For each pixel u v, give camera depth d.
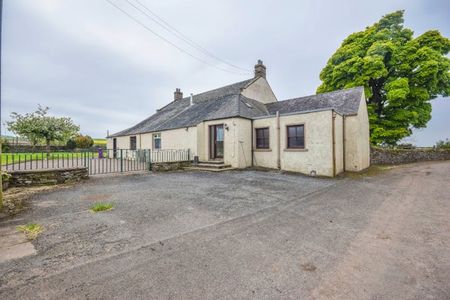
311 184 7.81
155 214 4.30
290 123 11.09
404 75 15.21
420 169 12.00
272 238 3.27
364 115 12.83
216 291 2.02
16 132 20.69
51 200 5.21
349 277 2.27
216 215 4.32
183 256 2.68
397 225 3.84
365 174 10.39
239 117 11.84
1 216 4.06
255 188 6.99
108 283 2.10
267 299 1.92
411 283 2.16
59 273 2.26
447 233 3.46
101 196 5.67
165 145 15.18
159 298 1.90
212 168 11.38
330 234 3.45
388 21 16.22
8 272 2.26
